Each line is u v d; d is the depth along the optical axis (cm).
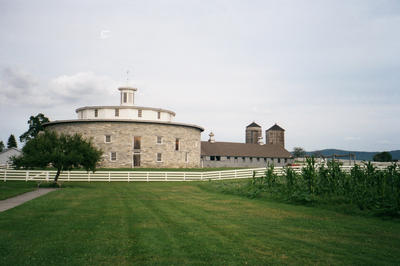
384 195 1609
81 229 1226
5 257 890
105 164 5528
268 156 8931
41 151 3266
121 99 6244
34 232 1172
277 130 11956
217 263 855
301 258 901
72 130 5697
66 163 3294
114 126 5603
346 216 1549
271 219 1464
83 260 873
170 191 2886
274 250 974
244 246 1013
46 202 1975
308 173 2061
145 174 4184
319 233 1193
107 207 1802
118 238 1097
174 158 5978
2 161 7362
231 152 8481
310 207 1833
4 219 1409
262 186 2575
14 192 2542
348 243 1055
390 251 967
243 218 1483
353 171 2119
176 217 1494
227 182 3606
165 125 5906
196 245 1020
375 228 1277
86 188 3170
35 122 8744
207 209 1759
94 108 6069
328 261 876
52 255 912
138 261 868
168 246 1007
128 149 5616
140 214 1570
